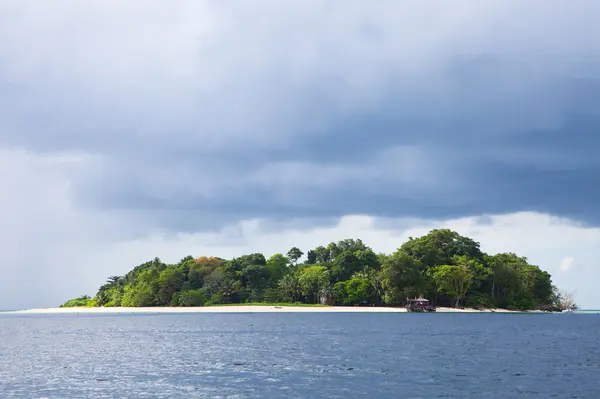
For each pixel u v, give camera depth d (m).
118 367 63.19
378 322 154.00
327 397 44.66
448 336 106.50
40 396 45.91
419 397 44.44
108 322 173.88
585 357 71.31
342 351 78.69
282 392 46.78
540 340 98.81
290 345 88.25
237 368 61.28
